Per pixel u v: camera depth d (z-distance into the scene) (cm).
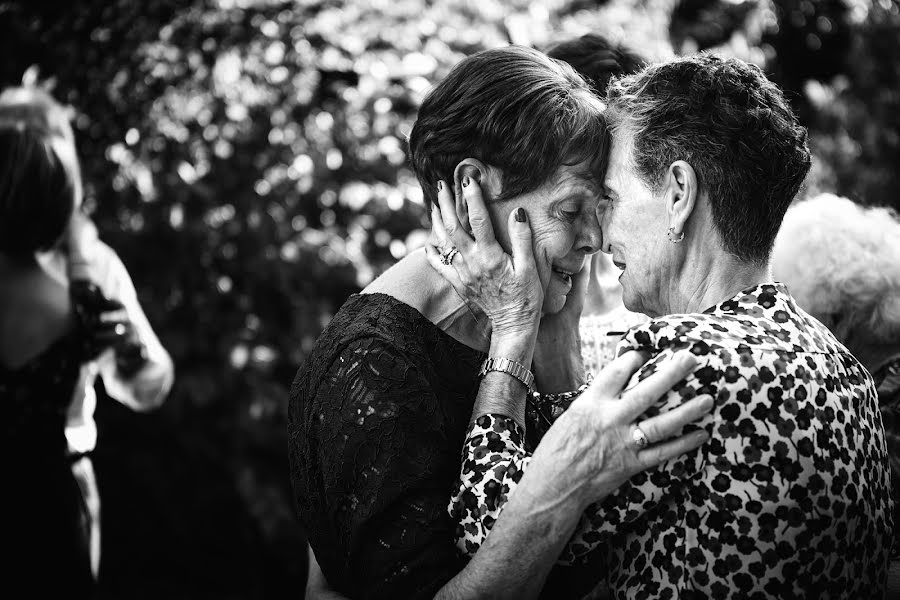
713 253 158
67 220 259
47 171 251
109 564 404
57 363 258
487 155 169
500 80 169
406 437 163
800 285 237
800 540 143
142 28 385
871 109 558
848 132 547
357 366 168
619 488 149
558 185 170
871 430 156
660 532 150
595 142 168
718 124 153
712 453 144
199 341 365
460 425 174
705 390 144
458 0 402
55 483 259
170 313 365
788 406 144
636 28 429
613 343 223
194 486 398
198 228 366
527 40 388
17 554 252
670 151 157
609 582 160
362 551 162
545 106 167
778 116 155
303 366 184
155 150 372
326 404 169
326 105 383
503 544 150
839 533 146
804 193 414
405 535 159
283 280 364
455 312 183
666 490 148
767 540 142
